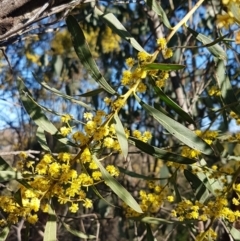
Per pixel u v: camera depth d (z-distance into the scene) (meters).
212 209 0.41
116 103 0.33
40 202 0.34
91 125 0.33
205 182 0.45
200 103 0.91
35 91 1.22
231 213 0.40
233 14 0.30
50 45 1.14
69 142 0.35
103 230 1.11
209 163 0.70
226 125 0.50
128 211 0.43
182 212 0.42
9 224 0.33
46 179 0.33
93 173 0.35
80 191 0.35
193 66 0.93
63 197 0.34
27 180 0.34
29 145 1.05
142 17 0.95
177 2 0.80
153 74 0.35
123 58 1.00
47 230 0.33
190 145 0.35
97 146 0.35
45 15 0.41
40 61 1.08
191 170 0.46
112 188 0.33
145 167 1.25
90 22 0.91
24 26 0.39
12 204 0.33
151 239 0.41
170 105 0.37
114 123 0.33
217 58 0.42
